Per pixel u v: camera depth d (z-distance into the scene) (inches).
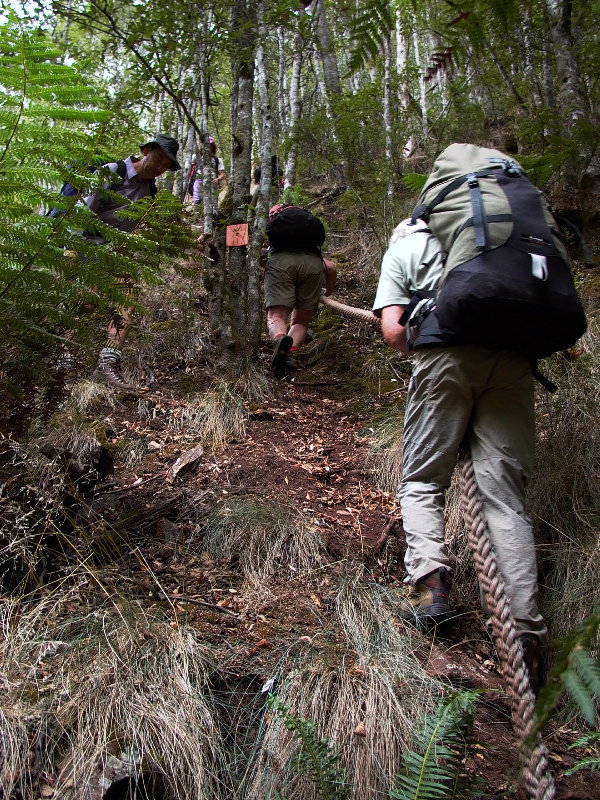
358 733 79.9
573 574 115.5
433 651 99.3
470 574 121.1
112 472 125.6
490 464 97.6
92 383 169.9
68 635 85.4
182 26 182.2
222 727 81.1
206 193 203.0
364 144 269.1
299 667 88.2
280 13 129.7
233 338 201.9
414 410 102.9
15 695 73.9
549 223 91.8
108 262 90.0
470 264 89.5
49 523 96.7
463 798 66.6
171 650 84.5
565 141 115.5
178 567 111.0
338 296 258.4
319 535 123.3
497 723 88.8
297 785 73.5
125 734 73.0
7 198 83.0
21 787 67.1
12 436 98.3
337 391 206.2
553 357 145.3
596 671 30.1
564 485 128.2
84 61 80.2
